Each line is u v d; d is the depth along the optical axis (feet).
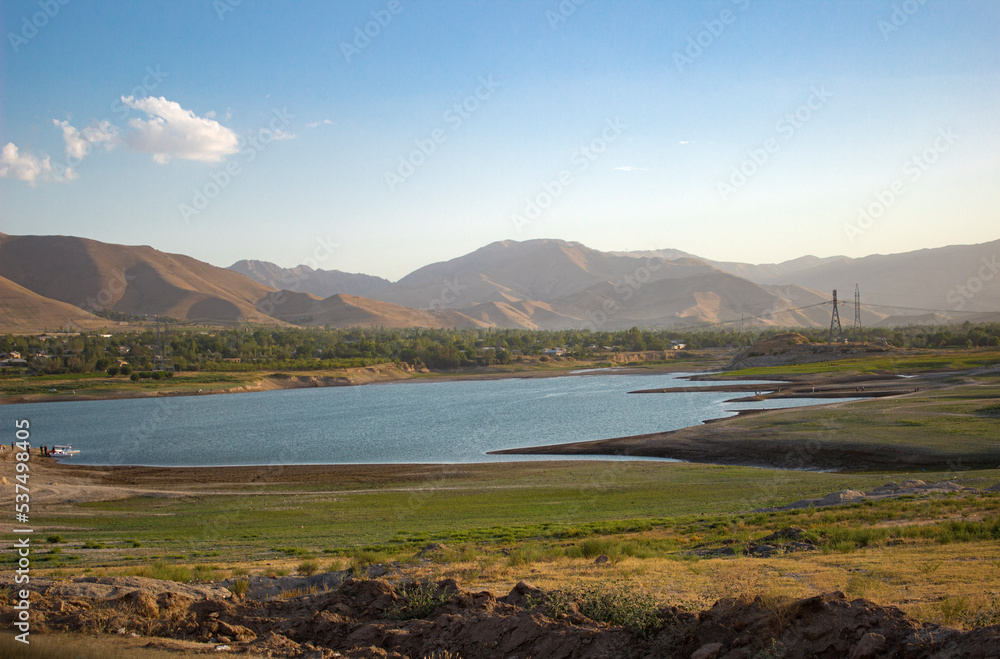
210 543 88.28
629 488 126.00
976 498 81.71
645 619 32.48
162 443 244.63
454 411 325.42
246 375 568.00
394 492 134.62
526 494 125.18
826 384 362.53
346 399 433.07
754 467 154.51
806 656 27.48
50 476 169.27
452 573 52.01
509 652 32.12
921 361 433.07
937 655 25.63
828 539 62.18
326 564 62.13
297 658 32.96
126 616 37.76
